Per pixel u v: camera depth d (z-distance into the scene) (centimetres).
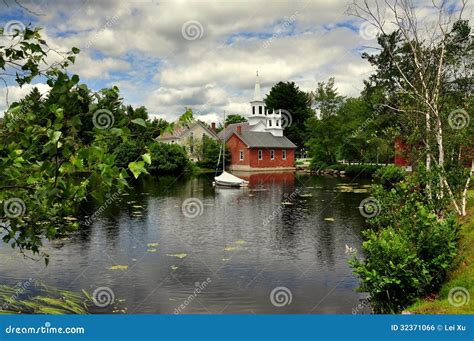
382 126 2992
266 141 5541
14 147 254
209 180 3972
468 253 793
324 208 2042
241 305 796
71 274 988
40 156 265
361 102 4094
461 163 1117
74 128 249
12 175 253
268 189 3036
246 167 5338
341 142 4494
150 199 2469
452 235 765
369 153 4162
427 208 825
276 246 1279
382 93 2002
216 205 2206
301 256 1161
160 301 819
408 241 752
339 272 1009
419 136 1156
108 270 1023
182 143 5772
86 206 2078
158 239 1376
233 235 1441
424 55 1188
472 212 1079
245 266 1063
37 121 258
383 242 735
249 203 2277
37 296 816
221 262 1103
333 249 1235
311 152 4947
